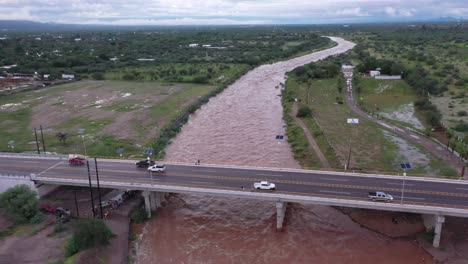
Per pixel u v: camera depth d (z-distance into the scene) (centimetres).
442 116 12925
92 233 6344
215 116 14825
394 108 14800
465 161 9400
